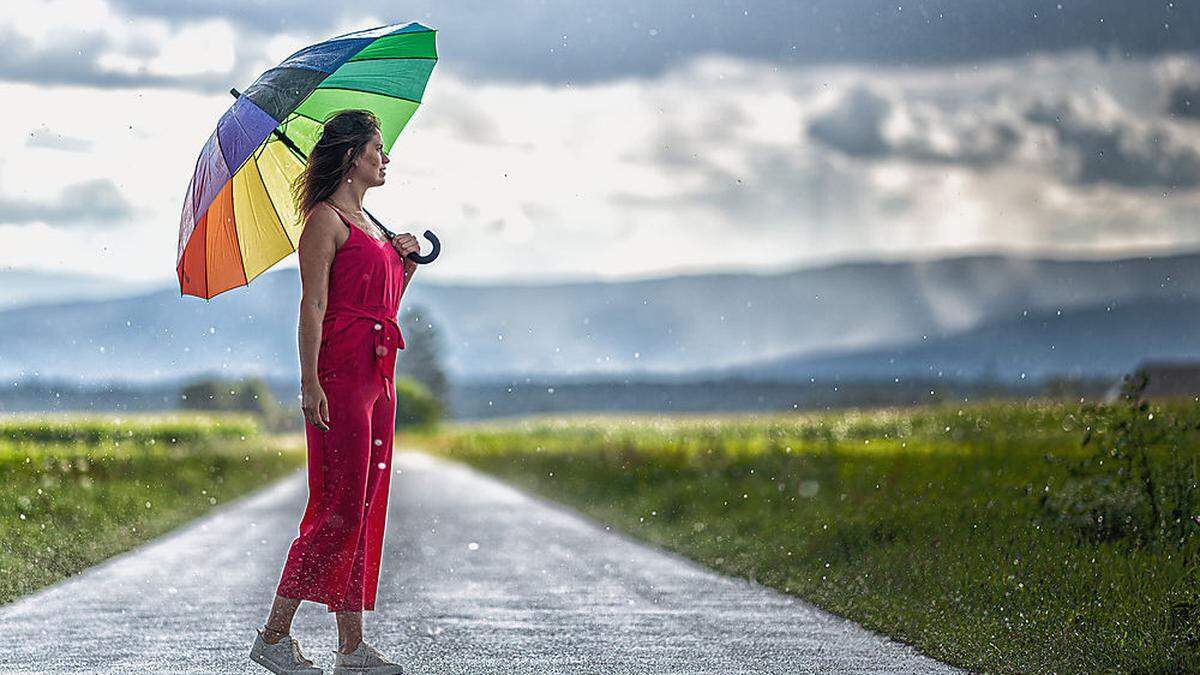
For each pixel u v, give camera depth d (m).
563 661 9.48
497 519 23.31
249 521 23.67
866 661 9.39
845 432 49.25
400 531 20.80
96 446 44.22
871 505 18.30
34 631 10.84
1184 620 9.28
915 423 47.09
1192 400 16.41
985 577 11.60
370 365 8.10
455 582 14.13
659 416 122.06
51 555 16.05
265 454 51.94
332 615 11.72
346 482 8.02
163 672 9.08
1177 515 13.34
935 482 21.56
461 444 81.50
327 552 8.07
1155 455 15.54
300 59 8.25
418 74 9.05
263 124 7.95
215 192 7.98
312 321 7.97
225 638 10.51
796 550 15.45
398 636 10.63
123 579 14.57
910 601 11.45
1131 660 8.54
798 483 24.73
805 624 11.12
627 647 10.03
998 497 17.61
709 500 23.53
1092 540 13.62
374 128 8.34
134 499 24.94
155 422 74.62
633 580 14.28
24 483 25.20
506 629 10.95
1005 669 8.81
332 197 8.24
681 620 11.36
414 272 8.67
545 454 48.88
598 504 26.14
